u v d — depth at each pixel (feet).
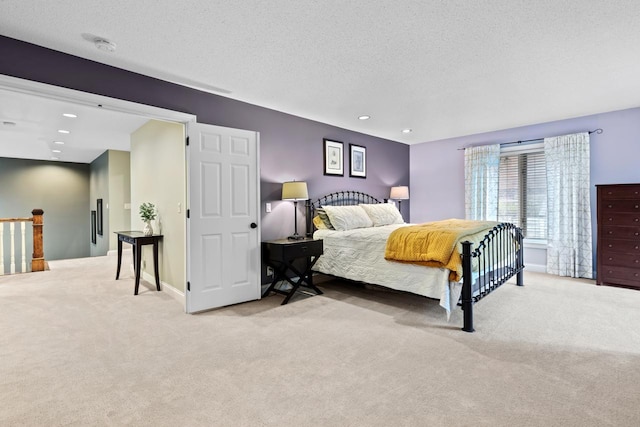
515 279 14.88
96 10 6.67
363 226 14.60
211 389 6.33
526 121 15.85
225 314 10.64
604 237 13.52
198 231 10.84
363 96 12.01
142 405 5.83
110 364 7.30
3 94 10.21
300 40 7.97
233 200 11.65
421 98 12.29
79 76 8.72
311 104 12.90
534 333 8.92
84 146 20.04
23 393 6.19
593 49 8.50
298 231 14.55
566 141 15.21
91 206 27.71
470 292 9.12
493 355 7.67
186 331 9.20
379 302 11.93
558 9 6.75
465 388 6.31
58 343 8.38
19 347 8.14
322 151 15.69
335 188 16.34
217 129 11.27
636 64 9.42
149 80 10.01
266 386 6.43
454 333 8.99
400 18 7.05
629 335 8.71
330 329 9.33
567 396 6.00
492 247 11.08
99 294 12.96
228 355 7.73
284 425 5.30
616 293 12.58
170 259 12.96
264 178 13.25
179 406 5.80
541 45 8.27
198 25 7.27
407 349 8.03
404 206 21.16
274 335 8.91
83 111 12.35
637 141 13.78
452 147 19.56
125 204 22.39
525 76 10.26
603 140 14.56
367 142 18.35
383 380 6.63
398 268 10.78
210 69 9.56
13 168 25.34
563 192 15.34
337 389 6.31
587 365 7.14
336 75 10.09
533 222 16.93
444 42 8.11
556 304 11.35
